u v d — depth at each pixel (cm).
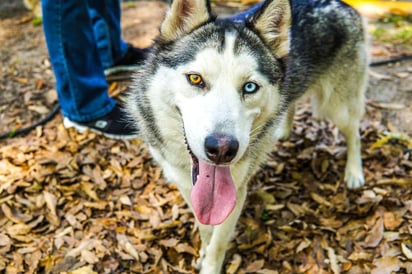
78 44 108
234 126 69
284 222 99
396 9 174
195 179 75
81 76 111
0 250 91
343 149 115
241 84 72
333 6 99
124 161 110
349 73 102
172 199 103
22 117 122
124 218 99
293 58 92
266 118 79
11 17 169
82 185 104
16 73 136
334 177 108
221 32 75
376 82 133
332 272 89
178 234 96
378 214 97
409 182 103
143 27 162
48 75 136
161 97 76
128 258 91
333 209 100
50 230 95
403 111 123
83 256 91
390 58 144
